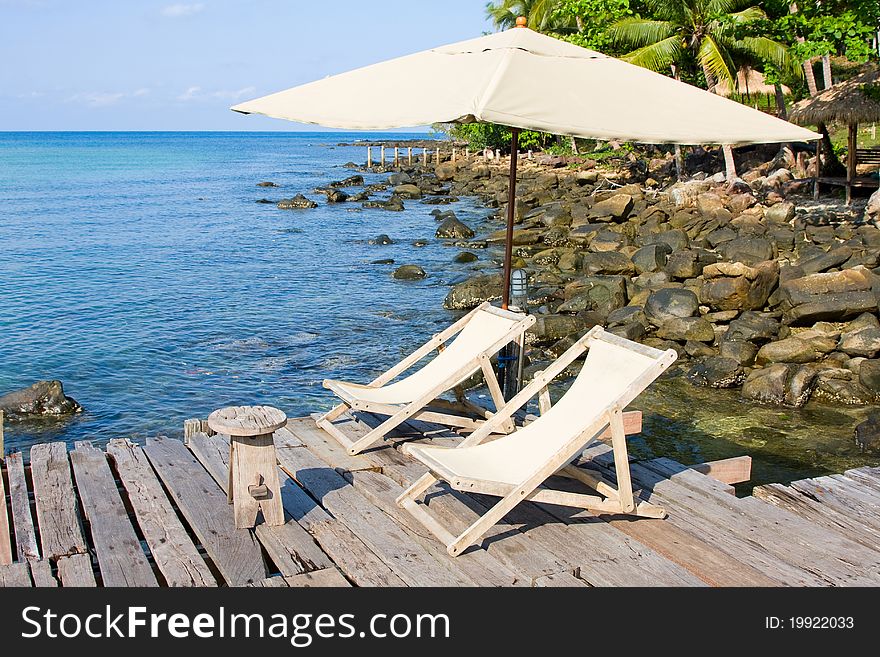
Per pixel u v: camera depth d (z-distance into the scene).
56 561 4.31
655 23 26.80
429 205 36.38
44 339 13.23
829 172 23.98
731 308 12.39
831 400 9.64
